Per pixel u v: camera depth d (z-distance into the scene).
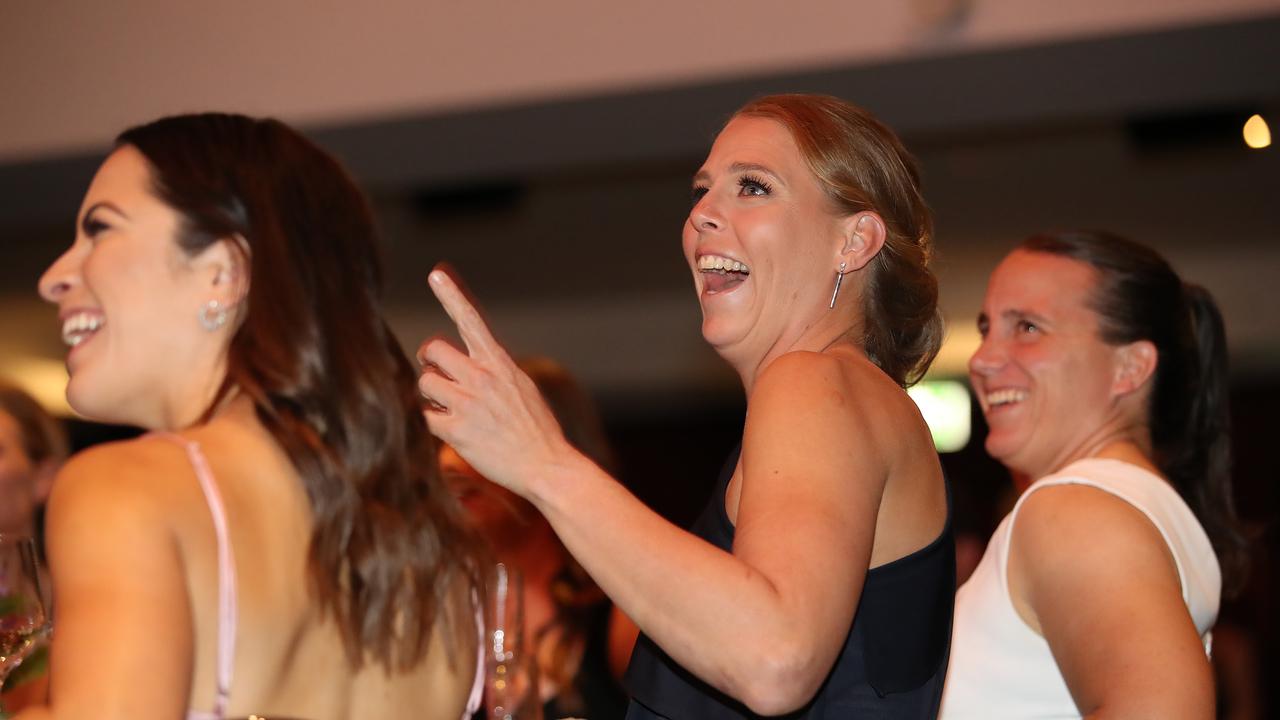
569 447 1.71
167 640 1.46
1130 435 2.80
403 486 1.78
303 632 1.65
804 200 2.04
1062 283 2.83
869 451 1.74
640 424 13.10
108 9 5.68
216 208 1.71
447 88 5.32
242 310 1.75
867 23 4.88
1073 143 7.57
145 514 1.50
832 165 2.05
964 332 9.91
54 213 6.68
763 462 1.71
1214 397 2.86
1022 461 2.85
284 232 1.74
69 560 1.48
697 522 2.02
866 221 2.05
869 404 1.82
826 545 1.61
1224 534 2.83
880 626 1.81
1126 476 2.41
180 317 1.72
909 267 2.08
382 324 1.84
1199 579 2.39
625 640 3.32
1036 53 4.80
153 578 1.48
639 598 1.60
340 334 1.74
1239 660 6.44
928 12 4.79
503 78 5.26
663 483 13.04
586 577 3.34
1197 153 7.69
